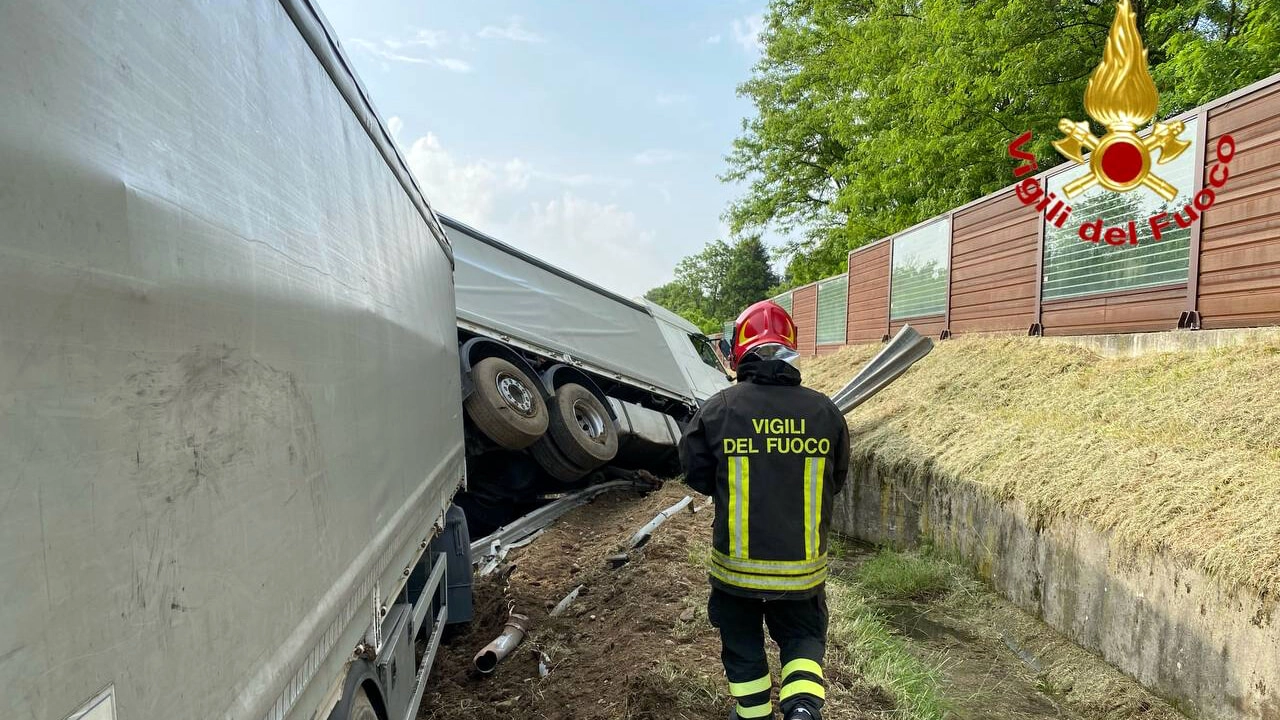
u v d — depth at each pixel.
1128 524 4.82
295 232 1.77
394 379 2.88
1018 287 10.46
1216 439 5.41
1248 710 3.83
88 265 0.93
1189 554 4.29
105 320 0.96
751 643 2.94
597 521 8.48
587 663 4.32
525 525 7.81
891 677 4.08
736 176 32.22
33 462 0.82
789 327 3.12
